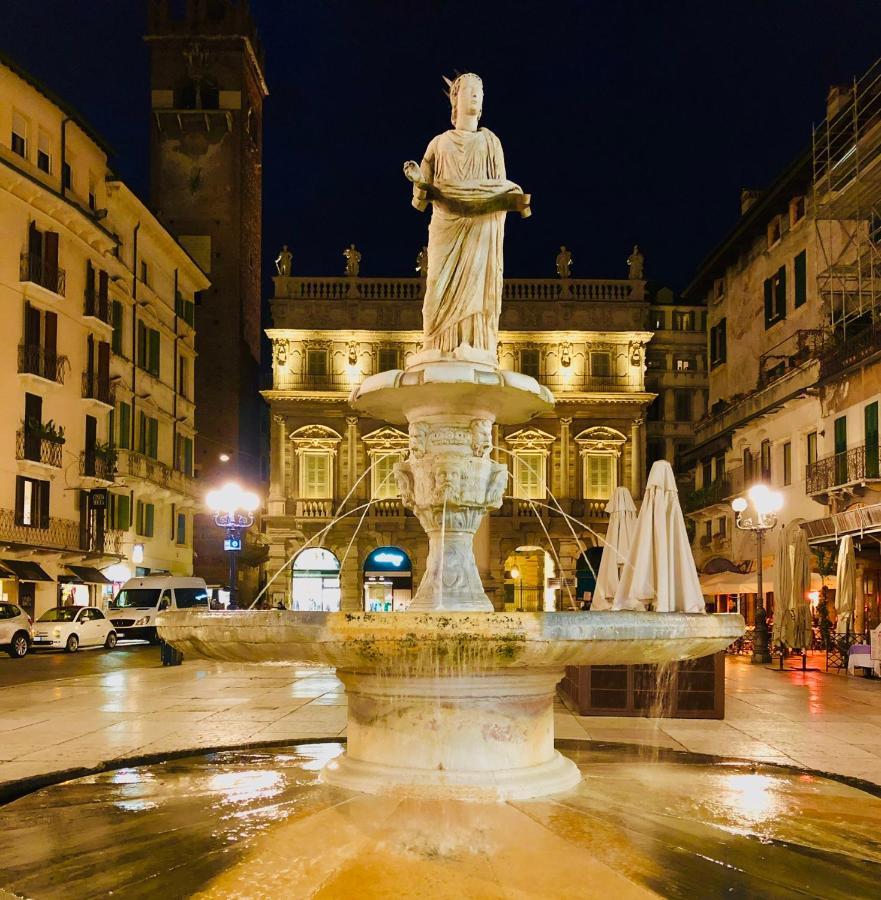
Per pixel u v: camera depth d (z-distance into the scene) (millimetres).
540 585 57656
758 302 42438
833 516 28719
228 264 61750
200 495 55094
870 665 20750
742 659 27797
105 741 11117
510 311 55938
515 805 6445
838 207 32156
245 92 63625
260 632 6699
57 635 32562
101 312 41469
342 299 55438
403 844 5582
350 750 7332
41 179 37156
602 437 54688
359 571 53406
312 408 54531
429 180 9641
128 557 44188
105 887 5039
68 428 38906
